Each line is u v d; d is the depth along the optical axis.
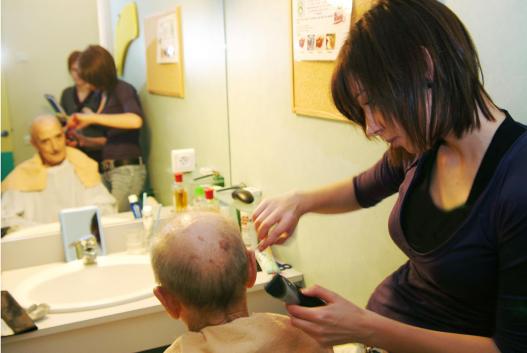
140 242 1.83
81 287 1.67
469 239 0.79
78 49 1.71
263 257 1.68
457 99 0.75
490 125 0.79
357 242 1.45
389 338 0.82
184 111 1.92
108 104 1.79
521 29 0.93
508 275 0.73
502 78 0.98
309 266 1.70
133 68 1.82
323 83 1.43
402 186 1.00
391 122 0.77
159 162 1.91
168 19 1.84
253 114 1.86
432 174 0.92
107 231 1.84
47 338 1.40
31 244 1.74
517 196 0.71
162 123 1.90
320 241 1.62
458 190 0.85
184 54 1.90
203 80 1.96
